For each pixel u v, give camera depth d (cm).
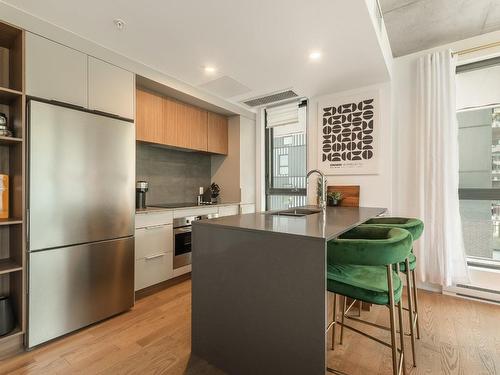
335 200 310
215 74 276
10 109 192
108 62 221
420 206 266
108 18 182
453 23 242
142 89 281
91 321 203
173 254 289
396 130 294
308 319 118
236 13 176
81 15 179
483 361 163
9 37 180
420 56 282
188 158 380
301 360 121
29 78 175
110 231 216
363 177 308
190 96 307
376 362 161
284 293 125
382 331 196
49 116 180
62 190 187
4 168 191
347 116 319
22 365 158
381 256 108
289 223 157
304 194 381
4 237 191
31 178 171
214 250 154
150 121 286
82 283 198
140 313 227
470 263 266
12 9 168
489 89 260
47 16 180
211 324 157
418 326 187
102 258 211
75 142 194
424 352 171
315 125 347
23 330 170
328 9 172
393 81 297
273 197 415
